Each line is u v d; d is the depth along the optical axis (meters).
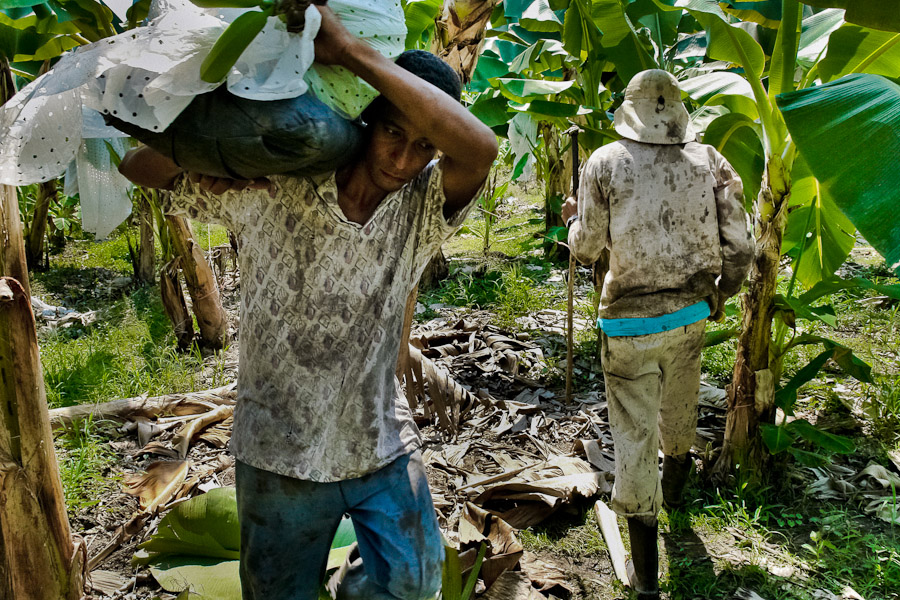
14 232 2.10
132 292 7.25
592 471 3.77
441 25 3.46
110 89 1.28
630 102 2.82
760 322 3.56
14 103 1.34
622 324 2.76
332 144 1.37
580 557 3.22
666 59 5.32
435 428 4.30
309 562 1.79
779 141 3.37
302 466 1.67
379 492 1.77
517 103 4.81
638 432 2.77
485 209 8.12
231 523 2.85
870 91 2.32
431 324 5.92
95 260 8.60
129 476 3.74
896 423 4.17
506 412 4.45
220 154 1.33
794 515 3.39
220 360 5.45
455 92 1.59
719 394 4.63
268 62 1.28
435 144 1.47
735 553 3.21
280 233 1.59
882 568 3.07
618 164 2.76
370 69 1.36
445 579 2.12
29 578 2.31
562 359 5.28
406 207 1.66
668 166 2.74
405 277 1.72
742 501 3.46
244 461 1.71
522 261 7.87
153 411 4.37
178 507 2.87
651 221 2.72
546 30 5.69
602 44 4.25
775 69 3.32
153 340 5.59
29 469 2.23
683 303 2.80
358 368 1.68
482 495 3.50
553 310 6.22
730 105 4.02
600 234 2.86
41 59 3.65
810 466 3.72
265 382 1.68
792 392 3.71
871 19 2.62
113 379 4.90
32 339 2.18
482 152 1.48
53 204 8.81
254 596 1.79
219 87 1.31
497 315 6.15
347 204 1.59
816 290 3.58
